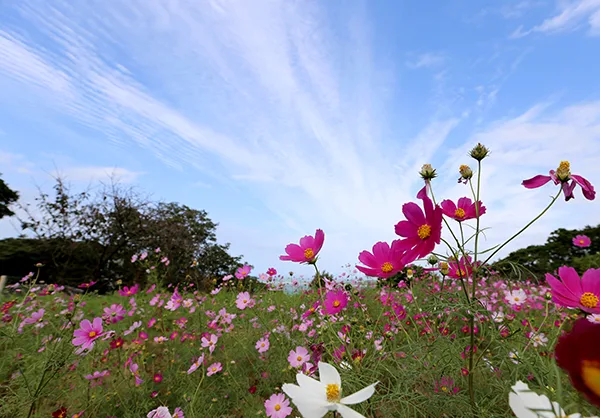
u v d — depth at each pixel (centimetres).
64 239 1012
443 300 102
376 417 120
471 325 98
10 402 181
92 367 226
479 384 126
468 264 97
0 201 1314
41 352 221
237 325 315
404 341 180
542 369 112
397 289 279
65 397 202
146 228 1081
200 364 223
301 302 337
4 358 213
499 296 250
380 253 108
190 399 194
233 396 208
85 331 183
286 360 217
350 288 225
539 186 95
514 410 48
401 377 125
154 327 352
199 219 1329
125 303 423
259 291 352
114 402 202
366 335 181
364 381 122
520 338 141
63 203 1028
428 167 106
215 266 1264
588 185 87
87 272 1041
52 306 341
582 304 88
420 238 94
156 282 470
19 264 1028
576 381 44
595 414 68
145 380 211
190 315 357
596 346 43
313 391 64
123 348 268
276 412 145
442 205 115
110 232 1044
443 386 122
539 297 308
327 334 177
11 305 300
